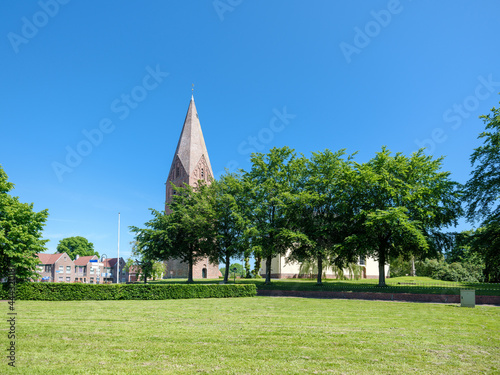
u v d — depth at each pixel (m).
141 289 27.62
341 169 39.84
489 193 34.66
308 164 43.56
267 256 40.53
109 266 105.31
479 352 10.08
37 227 31.30
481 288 32.81
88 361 8.80
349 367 8.52
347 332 12.96
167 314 17.88
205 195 50.22
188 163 85.69
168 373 7.91
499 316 18.14
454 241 37.56
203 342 11.02
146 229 50.47
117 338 11.49
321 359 9.19
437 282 47.66
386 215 31.22
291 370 8.22
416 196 34.19
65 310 19.22
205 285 30.23
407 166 36.41
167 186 91.31
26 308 20.08
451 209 37.28
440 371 8.30
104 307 21.08
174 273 81.44
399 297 28.31
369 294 29.77
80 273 95.31
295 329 13.55
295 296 32.97
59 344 10.57
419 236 31.47
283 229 38.28
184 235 51.78
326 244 40.75
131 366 8.40
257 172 44.16
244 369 8.26
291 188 42.34
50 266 90.19
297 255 42.38
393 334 12.64
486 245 34.94
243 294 32.34
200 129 90.62
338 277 60.00
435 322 15.82
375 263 68.88
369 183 35.78
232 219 45.16
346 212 38.50
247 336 12.00
